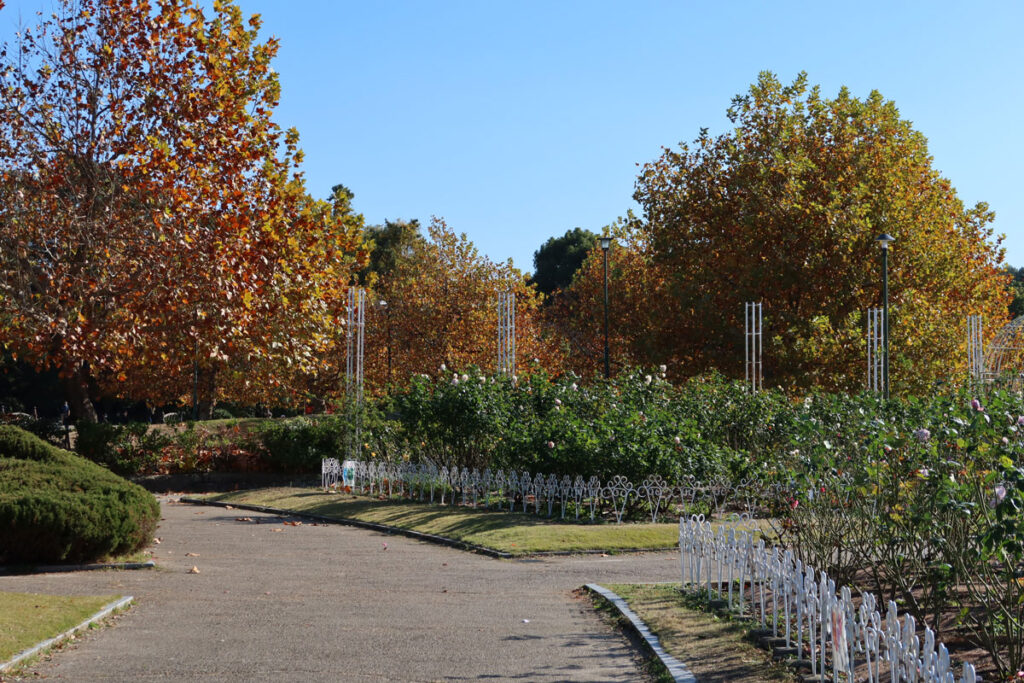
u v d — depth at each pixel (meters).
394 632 8.64
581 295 46.31
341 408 28.06
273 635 8.50
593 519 16.30
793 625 8.12
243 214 21.23
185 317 20.09
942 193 35.16
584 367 42.34
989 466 7.50
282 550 14.77
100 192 20.50
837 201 29.62
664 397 19.23
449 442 20.70
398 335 42.81
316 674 7.05
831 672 6.54
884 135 32.34
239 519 19.36
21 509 12.18
